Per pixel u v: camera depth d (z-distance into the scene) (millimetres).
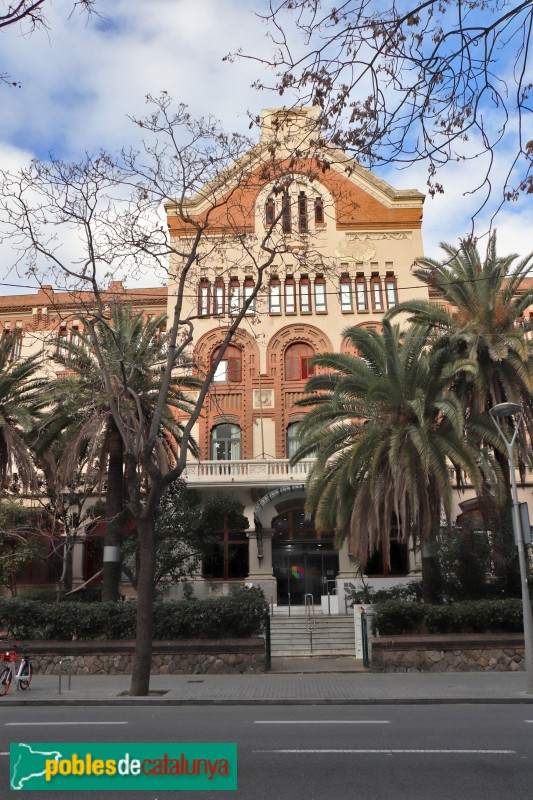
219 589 31141
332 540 32438
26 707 13969
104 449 24625
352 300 35625
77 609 20375
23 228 15273
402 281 35719
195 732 9984
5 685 16047
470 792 6684
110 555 23172
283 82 6848
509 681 16625
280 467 31438
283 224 18281
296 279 36000
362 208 36656
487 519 23156
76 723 11023
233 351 35250
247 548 32438
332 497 23000
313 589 32062
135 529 28094
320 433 23047
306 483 23625
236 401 34531
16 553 27469
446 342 22109
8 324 38031
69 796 6680
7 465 27094
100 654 19375
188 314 35281
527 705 13461
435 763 7902
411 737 9531
